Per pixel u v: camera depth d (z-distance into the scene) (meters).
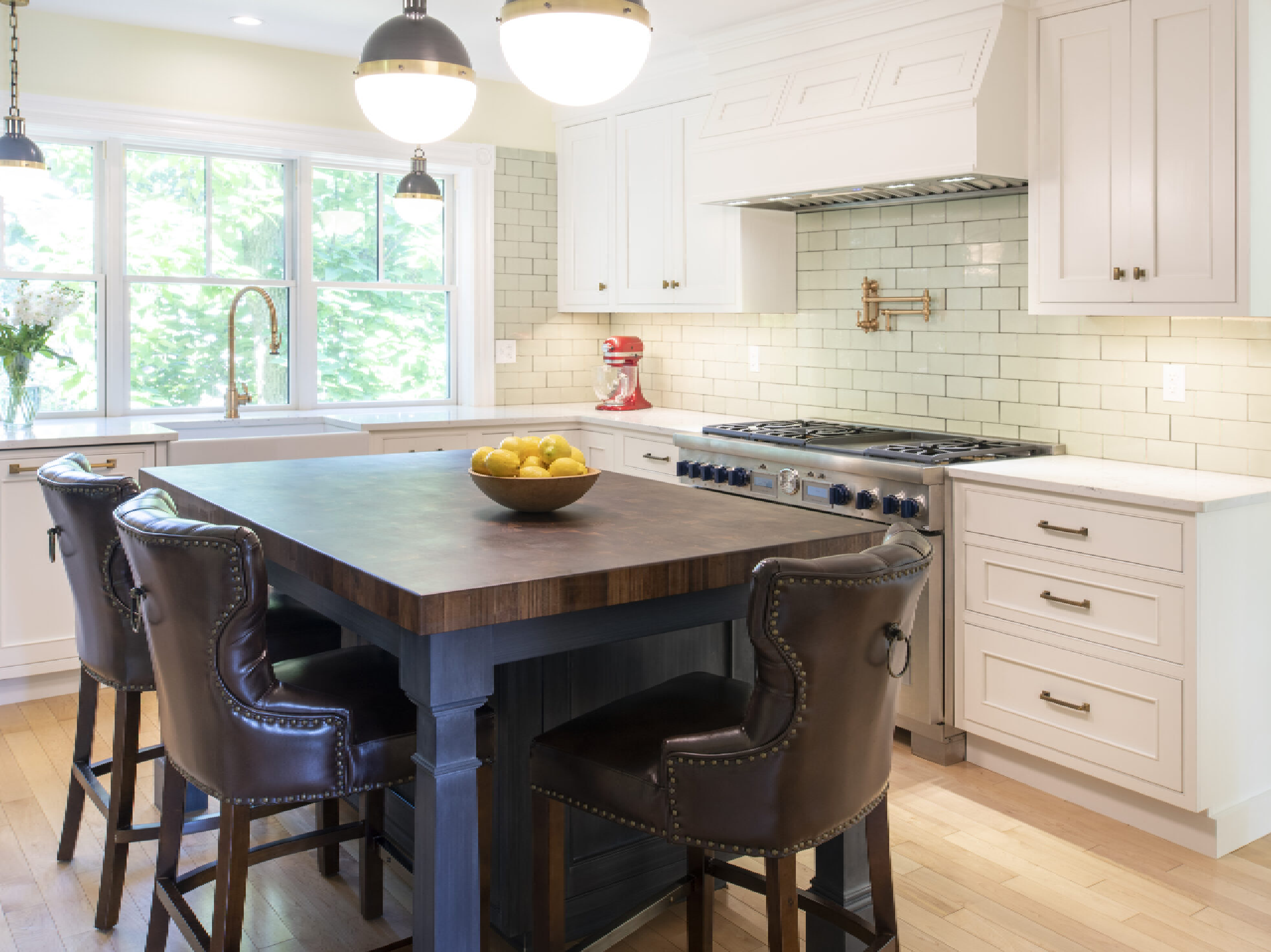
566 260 5.79
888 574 1.65
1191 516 2.81
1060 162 3.42
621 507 2.47
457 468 3.10
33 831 3.00
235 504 2.48
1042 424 3.88
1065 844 2.98
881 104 3.72
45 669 3.99
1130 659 2.99
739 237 4.62
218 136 4.88
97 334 4.85
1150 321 3.53
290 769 1.86
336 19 4.58
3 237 4.62
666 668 2.50
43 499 3.93
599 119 5.42
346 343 5.52
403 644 1.76
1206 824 2.93
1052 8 3.41
